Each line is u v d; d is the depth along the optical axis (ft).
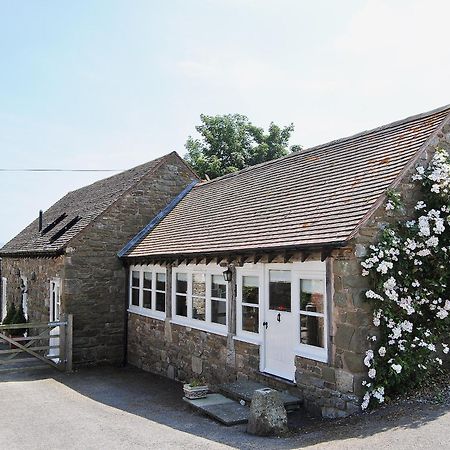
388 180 28.19
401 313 26.96
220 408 29.32
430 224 28.45
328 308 27.04
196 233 43.06
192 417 29.30
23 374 48.16
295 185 38.04
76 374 48.21
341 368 26.13
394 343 26.21
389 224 27.27
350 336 25.73
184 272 43.27
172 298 45.16
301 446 21.38
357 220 26.35
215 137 107.14
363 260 26.04
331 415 26.58
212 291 38.99
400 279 27.02
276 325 31.53
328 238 26.40
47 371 49.70
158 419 29.07
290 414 27.99
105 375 47.57
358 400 25.17
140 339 51.34
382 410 24.72
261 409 24.66
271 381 31.37
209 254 36.19
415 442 19.71
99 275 53.78
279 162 46.75
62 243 53.88
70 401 35.47
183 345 42.80
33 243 66.23
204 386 31.81
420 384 26.94
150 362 49.01
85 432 26.00
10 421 28.96
